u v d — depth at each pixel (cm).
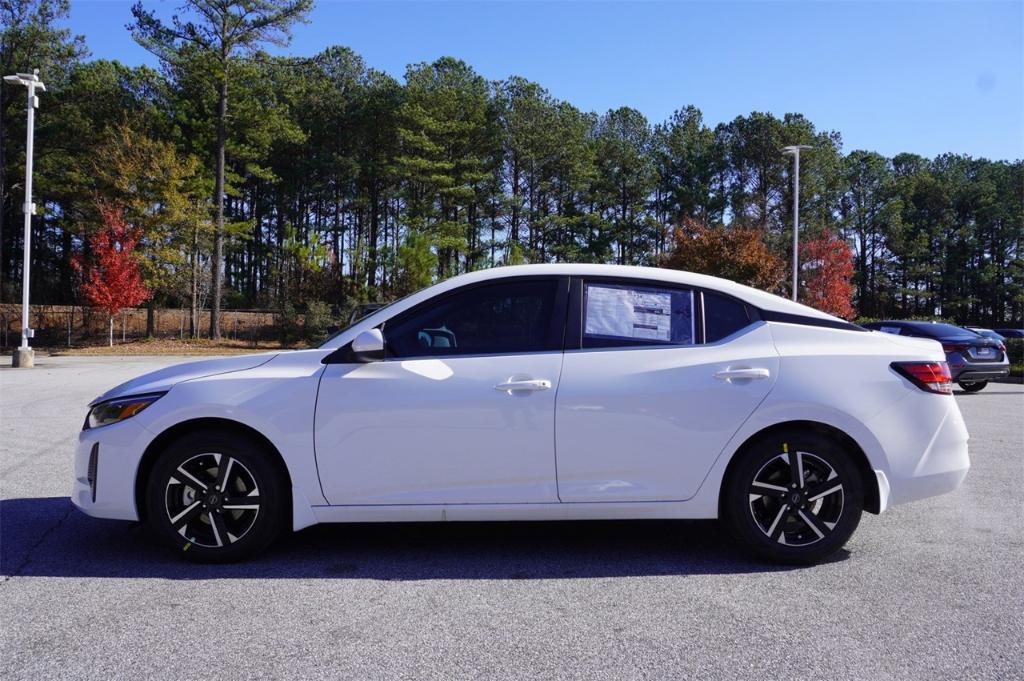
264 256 6184
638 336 425
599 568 418
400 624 338
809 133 5744
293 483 408
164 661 300
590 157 5872
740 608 357
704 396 409
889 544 462
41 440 841
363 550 448
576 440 407
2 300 5184
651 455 409
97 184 3716
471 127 5150
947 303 7519
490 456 407
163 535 412
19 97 4297
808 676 288
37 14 4222
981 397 1409
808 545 415
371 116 5444
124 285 3303
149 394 417
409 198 5431
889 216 7056
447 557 436
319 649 312
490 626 336
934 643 318
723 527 501
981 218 7619
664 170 6531
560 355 417
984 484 632
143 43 3747
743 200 5934
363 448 408
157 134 4259
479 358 417
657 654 307
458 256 5847
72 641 319
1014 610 355
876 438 414
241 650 310
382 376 411
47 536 473
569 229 6319
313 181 5922
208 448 410
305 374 414
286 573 406
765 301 438
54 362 2569
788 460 416
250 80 3962
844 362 419
